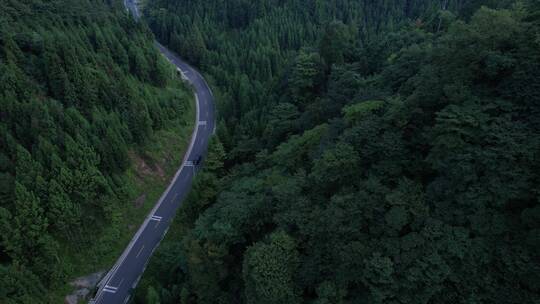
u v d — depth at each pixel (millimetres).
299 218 30516
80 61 57156
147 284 43281
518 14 30781
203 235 36656
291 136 50250
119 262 47969
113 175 51062
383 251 25094
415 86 34844
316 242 29156
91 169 46375
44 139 43750
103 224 48406
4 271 35188
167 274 43781
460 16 58281
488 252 22672
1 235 37625
